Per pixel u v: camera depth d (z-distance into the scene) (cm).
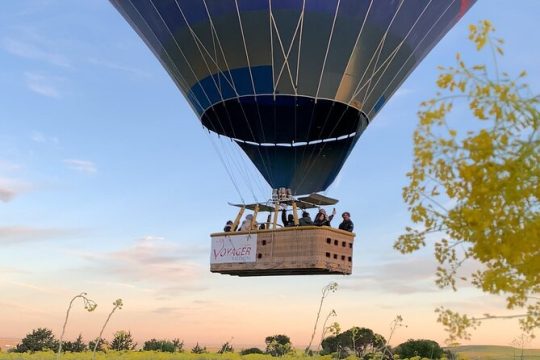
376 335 1811
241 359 2442
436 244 530
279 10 2328
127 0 2589
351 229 2125
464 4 2600
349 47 2397
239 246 2175
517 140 431
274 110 2500
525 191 427
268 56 2384
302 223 2120
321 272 2086
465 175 437
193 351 2655
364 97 2503
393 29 2444
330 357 2192
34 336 3347
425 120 454
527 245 436
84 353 2477
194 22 2420
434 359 2328
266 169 2638
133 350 2602
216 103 2525
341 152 2619
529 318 520
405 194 489
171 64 2630
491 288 460
